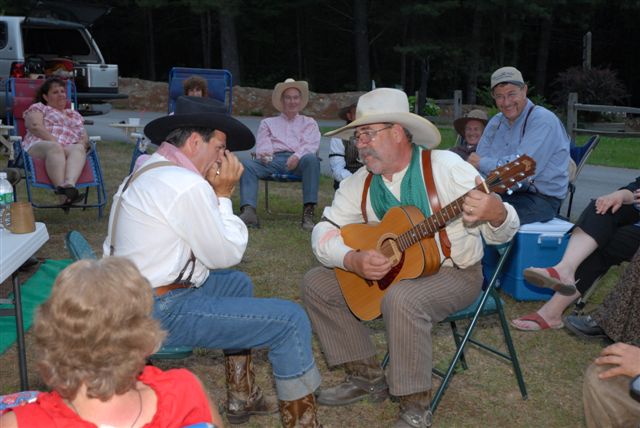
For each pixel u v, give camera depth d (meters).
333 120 20.30
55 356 1.43
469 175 3.07
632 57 33.00
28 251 2.95
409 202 3.16
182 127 2.72
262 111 21.30
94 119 17.27
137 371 1.50
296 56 34.50
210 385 3.60
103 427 1.51
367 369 3.36
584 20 28.52
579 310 4.36
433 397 3.35
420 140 3.24
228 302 2.71
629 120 18.62
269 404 3.27
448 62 28.02
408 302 2.91
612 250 4.10
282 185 9.12
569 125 12.09
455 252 3.12
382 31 29.75
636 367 2.36
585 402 2.49
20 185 8.79
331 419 3.28
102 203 6.99
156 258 2.59
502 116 5.31
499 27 28.14
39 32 14.01
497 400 3.47
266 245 6.13
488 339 4.19
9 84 8.09
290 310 2.70
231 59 26.91
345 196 3.41
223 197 2.77
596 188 9.23
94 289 1.44
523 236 4.69
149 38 34.34
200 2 24.50
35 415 1.48
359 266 3.07
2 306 4.43
